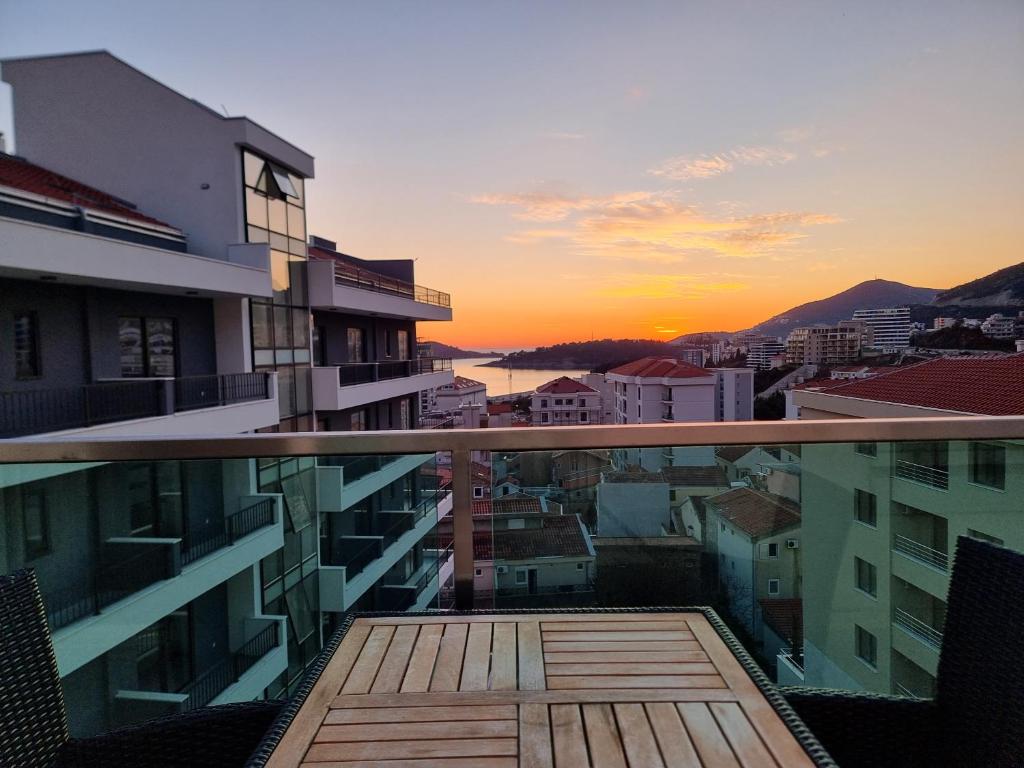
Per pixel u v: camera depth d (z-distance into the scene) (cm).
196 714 137
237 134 1474
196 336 1438
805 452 186
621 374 7650
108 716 181
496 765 98
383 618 155
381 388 2103
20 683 121
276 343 1652
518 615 156
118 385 1155
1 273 969
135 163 1501
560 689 120
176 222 1491
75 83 1516
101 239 1040
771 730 106
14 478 186
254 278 1442
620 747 102
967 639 128
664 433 184
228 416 1352
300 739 106
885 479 187
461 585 184
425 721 110
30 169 1376
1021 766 113
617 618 153
